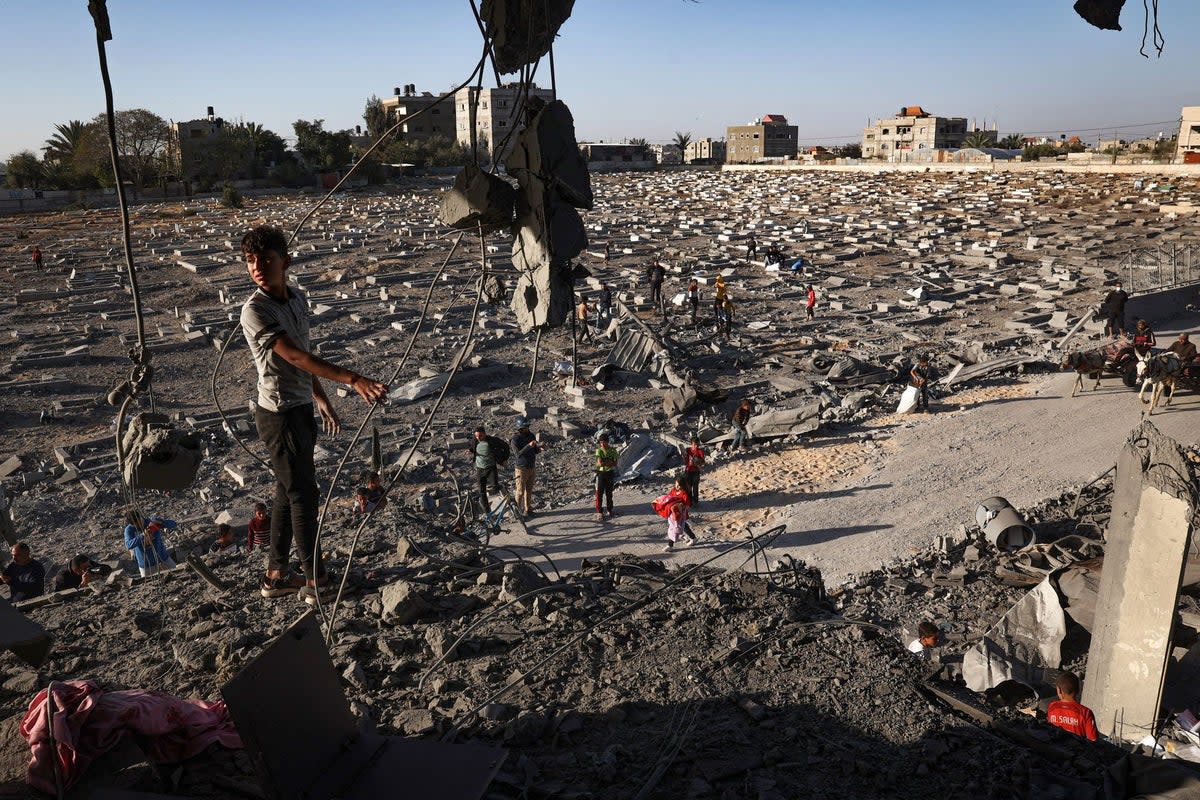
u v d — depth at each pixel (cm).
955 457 2281
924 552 1742
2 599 346
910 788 446
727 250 5744
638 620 639
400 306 4247
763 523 1980
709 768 455
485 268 522
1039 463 2188
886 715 517
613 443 2503
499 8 478
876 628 638
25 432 2689
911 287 4462
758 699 532
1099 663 961
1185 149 10000
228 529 1559
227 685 328
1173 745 885
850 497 2083
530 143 492
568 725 498
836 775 456
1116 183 8056
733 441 2455
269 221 7700
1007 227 6103
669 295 4388
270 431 539
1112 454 2194
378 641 596
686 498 1850
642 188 10931
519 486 2044
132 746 418
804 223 6788
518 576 696
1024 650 1112
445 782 378
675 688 545
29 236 7175
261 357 503
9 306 4469
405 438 2534
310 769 360
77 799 381
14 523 2041
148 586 710
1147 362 2470
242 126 11706
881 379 2959
